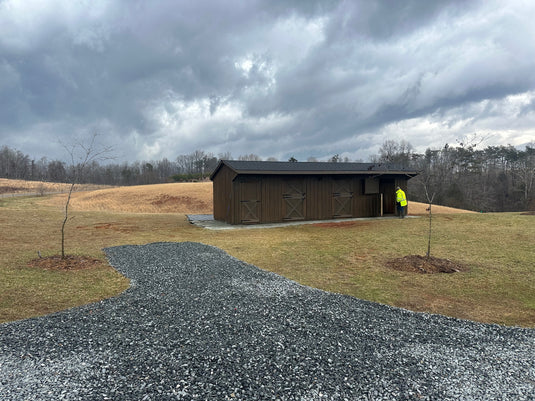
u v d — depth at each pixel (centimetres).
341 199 1588
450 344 364
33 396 257
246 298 503
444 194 4078
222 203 1591
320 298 508
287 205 1480
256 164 1496
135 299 496
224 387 275
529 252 843
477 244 953
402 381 289
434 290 564
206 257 786
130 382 279
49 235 1131
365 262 759
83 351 333
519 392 275
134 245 942
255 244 980
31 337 364
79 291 535
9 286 539
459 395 270
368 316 440
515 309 483
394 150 5481
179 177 5769
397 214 1714
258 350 340
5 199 2934
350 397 265
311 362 318
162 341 357
